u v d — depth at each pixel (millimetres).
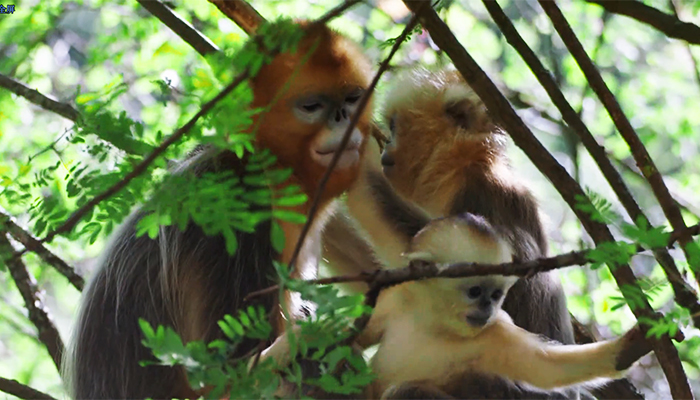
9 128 11789
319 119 8289
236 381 5344
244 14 9664
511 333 8156
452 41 6367
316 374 7414
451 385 8102
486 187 10031
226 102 5781
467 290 8023
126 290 9047
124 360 8930
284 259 8719
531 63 6973
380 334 8547
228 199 5660
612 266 5602
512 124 6461
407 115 10461
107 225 5988
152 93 12062
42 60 13000
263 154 5840
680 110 14547
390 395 7938
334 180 8414
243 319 5531
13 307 12812
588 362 7676
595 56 13727
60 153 7844
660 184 6934
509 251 8062
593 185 15328
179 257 8750
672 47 15031
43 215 6680
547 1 7145
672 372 6508
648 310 6125
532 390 8289
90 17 14977
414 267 5516
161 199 5719
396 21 13016
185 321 8711
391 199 9359
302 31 6156
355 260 9898
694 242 5879
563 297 10172
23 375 13016
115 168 6332
